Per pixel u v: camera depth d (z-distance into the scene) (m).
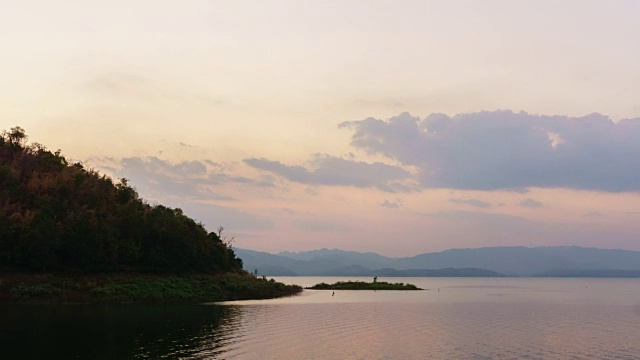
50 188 105.69
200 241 119.50
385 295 141.50
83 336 49.28
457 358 44.28
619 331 63.94
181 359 40.16
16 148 120.69
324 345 49.38
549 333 61.25
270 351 45.06
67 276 90.50
